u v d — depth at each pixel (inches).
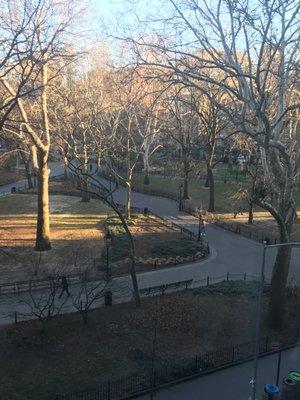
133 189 2487.7
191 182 2669.8
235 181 2576.3
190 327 914.1
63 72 1535.4
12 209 1950.1
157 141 2613.2
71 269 1221.7
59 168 3292.3
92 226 1676.9
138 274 1219.9
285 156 863.7
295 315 989.2
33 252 1368.1
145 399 692.1
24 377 730.2
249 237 1593.3
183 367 764.0
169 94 1889.8
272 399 684.7
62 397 671.1
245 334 900.6
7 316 938.7
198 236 1525.6
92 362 780.6
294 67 837.2
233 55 866.1
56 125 1748.3
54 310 959.0
